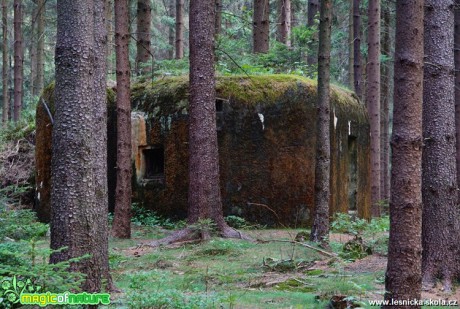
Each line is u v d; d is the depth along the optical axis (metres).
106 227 5.41
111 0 24.84
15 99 21.27
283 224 12.48
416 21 4.55
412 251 4.47
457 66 12.33
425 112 6.60
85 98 5.20
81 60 5.19
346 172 13.96
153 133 13.55
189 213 10.57
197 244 9.89
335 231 12.19
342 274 7.32
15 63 21.30
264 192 12.60
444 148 6.54
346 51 26.30
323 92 9.35
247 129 12.80
